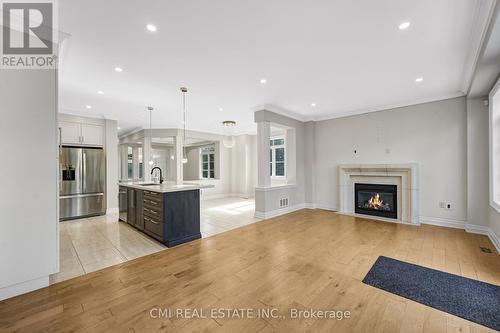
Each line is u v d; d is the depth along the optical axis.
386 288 2.16
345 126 5.62
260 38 2.38
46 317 1.75
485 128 3.74
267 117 5.07
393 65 3.00
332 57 2.79
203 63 2.92
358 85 3.73
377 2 1.86
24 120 2.05
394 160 4.84
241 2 1.84
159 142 10.09
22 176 2.04
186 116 5.96
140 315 1.78
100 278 2.38
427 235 3.74
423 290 2.12
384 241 3.48
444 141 4.25
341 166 5.55
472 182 3.86
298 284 2.24
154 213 3.61
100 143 5.64
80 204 5.18
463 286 2.18
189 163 10.73
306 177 6.29
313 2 1.86
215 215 5.49
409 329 1.61
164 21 2.08
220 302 1.95
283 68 3.09
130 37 2.32
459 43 2.46
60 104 4.73
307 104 4.88
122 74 3.23
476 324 1.66
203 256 2.97
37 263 2.12
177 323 1.68
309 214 5.46
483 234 3.75
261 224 4.59
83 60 2.80
